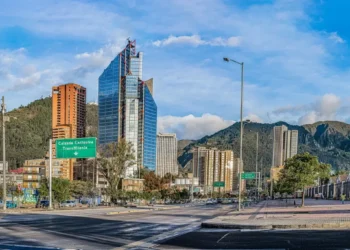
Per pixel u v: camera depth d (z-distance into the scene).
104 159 70.62
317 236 14.44
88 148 44.03
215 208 57.62
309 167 47.81
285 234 15.43
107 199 86.25
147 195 101.81
